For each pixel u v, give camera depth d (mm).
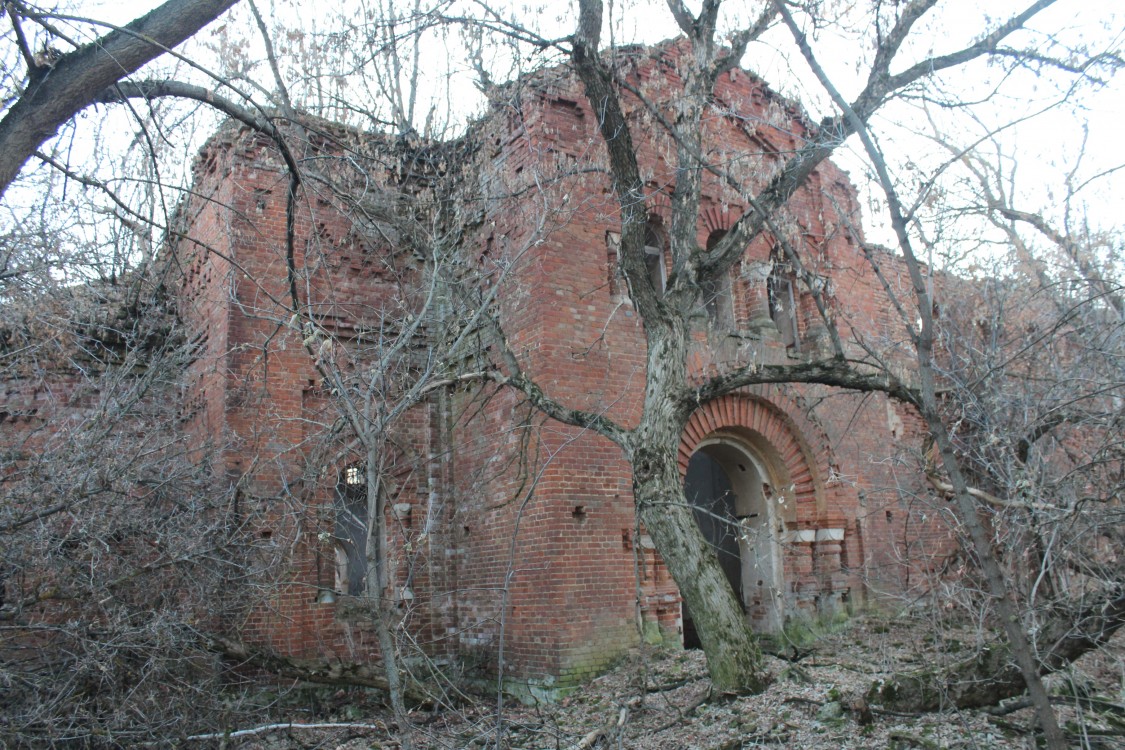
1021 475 8188
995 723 7621
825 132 9383
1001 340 11617
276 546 9555
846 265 15969
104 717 7793
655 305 9945
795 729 7938
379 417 7387
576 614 11508
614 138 9969
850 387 9859
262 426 12109
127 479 8586
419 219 12953
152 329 11398
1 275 8617
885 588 14594
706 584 9188
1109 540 8469
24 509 7992
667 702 9156
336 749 9172
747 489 15117
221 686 9500
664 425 9492
